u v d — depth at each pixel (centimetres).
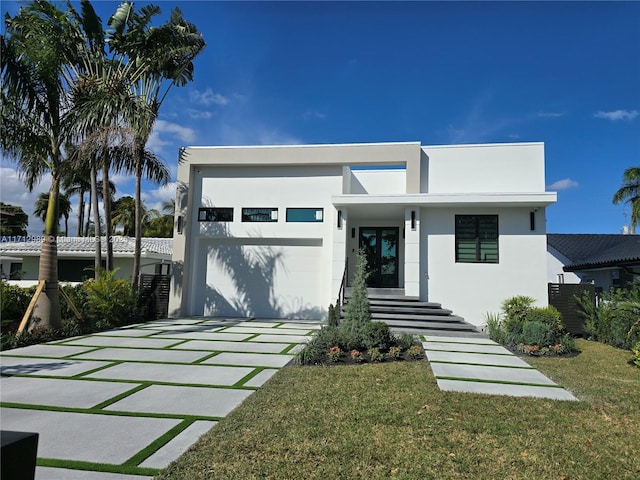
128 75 1357
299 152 1504
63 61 1102
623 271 1552
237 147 1550
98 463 338
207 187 1593
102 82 1184
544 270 1252
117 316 1287
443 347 915
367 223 1563
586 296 1144
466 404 496
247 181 1569
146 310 1474
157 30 1322
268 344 957
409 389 561
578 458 356
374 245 1552
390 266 1530
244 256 1571
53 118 1071
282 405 491
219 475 317
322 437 392
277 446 371
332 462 340
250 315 1538
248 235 1545
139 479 313
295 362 745
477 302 1275
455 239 1309
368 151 1451
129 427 425
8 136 999
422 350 862
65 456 353
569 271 1911
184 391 563
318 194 1515
